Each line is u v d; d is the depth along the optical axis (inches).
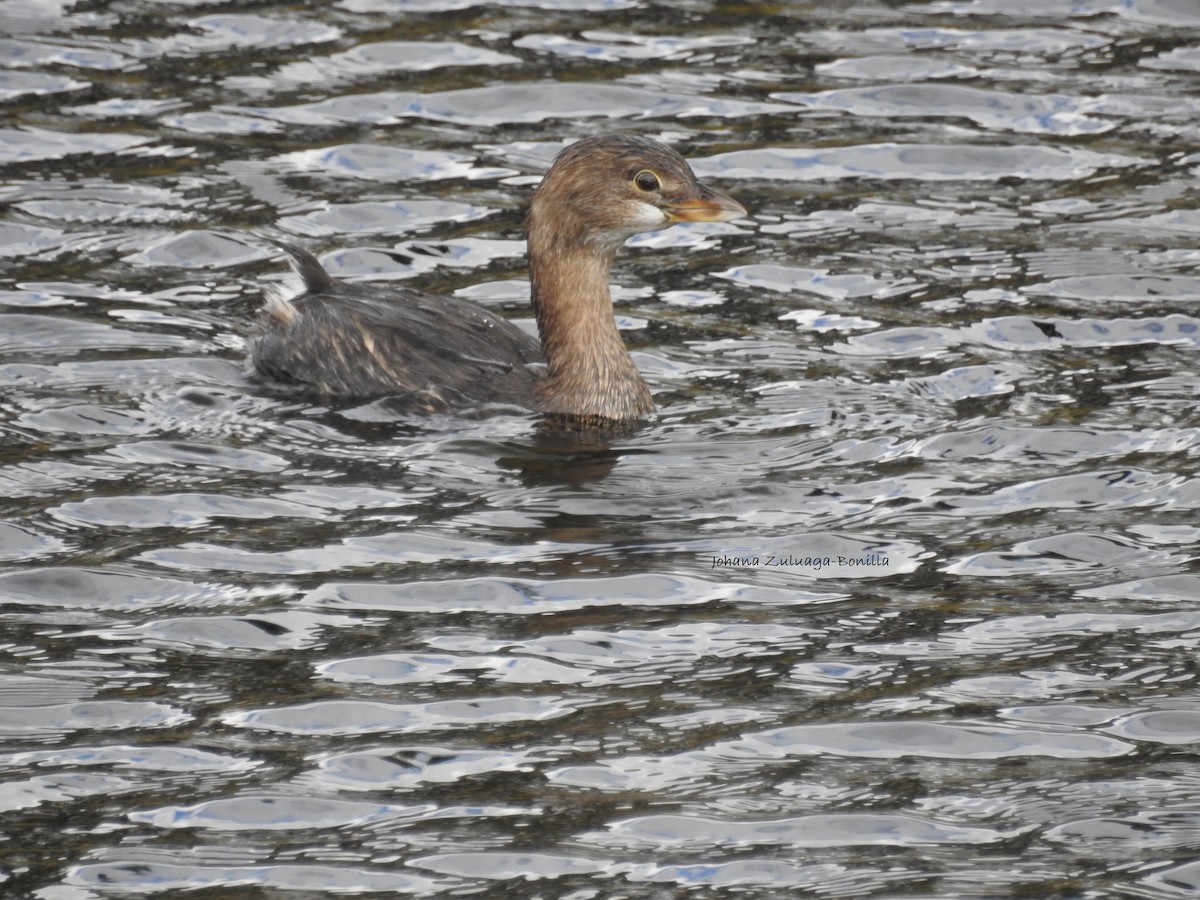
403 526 470.9
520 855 343.3
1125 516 476.4
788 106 769.6
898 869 339.9
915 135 747.4
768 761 374.6
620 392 544.7
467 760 373.4
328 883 334.3
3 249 643.5
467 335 569.0
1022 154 732.7
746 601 437.1
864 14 863.7
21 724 382.6
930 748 378.9
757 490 493.7
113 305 607.8
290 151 727.1
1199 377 561.6
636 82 787.4
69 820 351.9
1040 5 872.3
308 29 831.1
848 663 410.6
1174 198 695.7
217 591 437.1
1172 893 331.9
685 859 343.0
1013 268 644.1
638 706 393.4
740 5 870.4
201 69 791.7
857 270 644.7
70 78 779.4
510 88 778.8
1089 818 354.9
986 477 500.1
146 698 393.1
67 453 506.6
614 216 549.0
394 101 768.3
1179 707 391.9
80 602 431.2
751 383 564.4
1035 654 413.4
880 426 532.4
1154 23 852.0
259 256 648.4
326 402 545.3
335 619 426.0
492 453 516.4
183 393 547.5
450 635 419.8
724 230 677.3
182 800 358.9
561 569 450.9
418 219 680.4
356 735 381.1
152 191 691.4
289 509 479.2
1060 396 550.9
